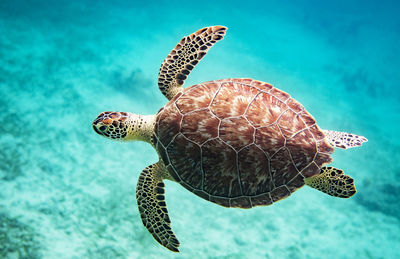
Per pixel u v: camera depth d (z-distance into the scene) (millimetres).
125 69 16094
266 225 9352
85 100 12688
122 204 8570
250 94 3309
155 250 7543
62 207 7863
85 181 8945
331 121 16938
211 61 19859
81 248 6973
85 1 26203
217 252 7918
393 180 12758
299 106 3393
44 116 11008
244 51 23500
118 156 10461
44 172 8766
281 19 36562
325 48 30203
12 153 8945
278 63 23219
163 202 3592
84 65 15336
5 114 10359
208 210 9375
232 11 33875
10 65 13312
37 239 6816
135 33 21672
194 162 3123
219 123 3113
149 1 31047
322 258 8531
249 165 3035
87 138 10727
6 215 7066
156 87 15609
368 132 16562
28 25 17859
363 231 9859
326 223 9914
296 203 10617
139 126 3654
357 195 11492
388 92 22984
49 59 14852
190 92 3406
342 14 45719
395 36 38000
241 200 3094
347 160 13633
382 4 55031
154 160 10961
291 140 3115
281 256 8289
